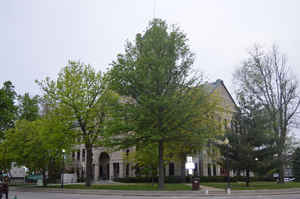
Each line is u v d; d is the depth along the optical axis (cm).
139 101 2645
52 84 3234
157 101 2427
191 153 3722
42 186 3806
